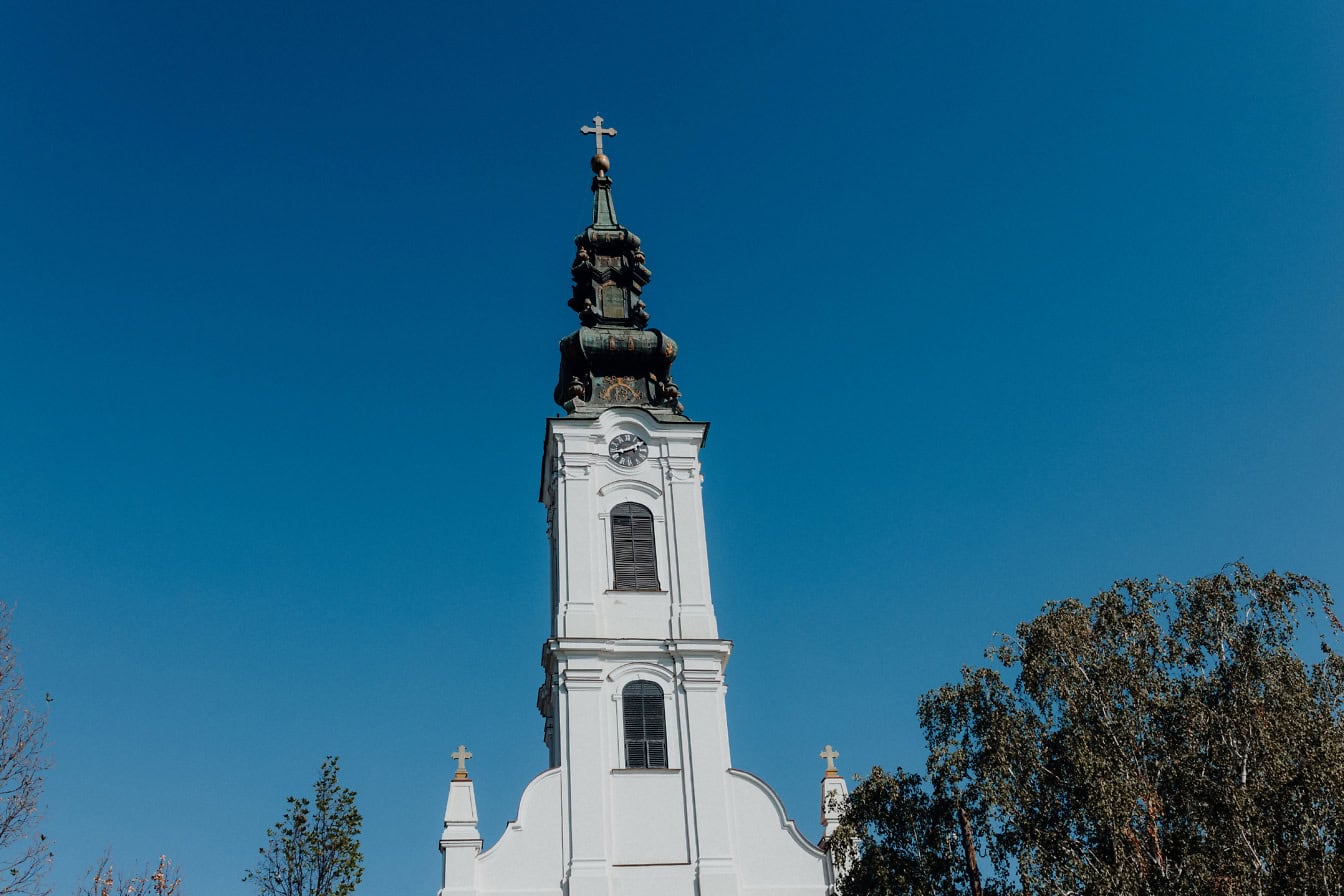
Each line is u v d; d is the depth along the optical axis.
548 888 48.09
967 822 38.97
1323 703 38.72
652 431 57.56
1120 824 35.66
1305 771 35.03
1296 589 40.66
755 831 49.97
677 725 51.53
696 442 57.78
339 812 44.25
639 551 55.16
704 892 48.28
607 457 56.91
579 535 54.81
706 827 49.53
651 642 52.62
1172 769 36.50
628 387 59.97
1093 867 35.47
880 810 40.56
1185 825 35.91
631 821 49.50
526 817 49.12
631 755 50.78
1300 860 33.69
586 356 59.97
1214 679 39.44
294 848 43.44
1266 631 39.94
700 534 55.75
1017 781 38.09
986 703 40.28
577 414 57.81
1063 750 37.81
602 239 64.25
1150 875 34.94
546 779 49.84
